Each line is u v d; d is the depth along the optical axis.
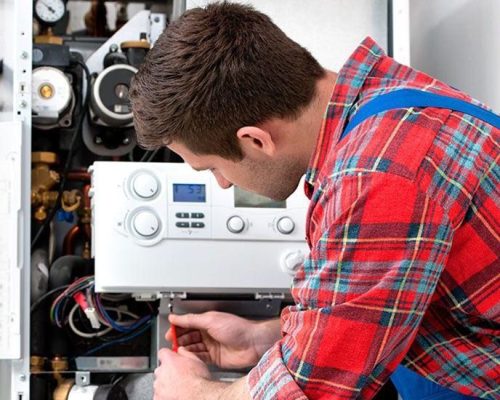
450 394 1.39
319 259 1.15
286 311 1.27
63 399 1.79
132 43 2.04
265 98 1.22
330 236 1.12
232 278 1.70
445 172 1.12
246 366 1.75
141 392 1.86
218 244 1.71
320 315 1.14
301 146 1.27
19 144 1.75
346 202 1.11
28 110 1.80
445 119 1.17
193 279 1.69
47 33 2.08
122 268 1.67
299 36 1.87
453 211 1.12
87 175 2.03
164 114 1.25
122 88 1.92
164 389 1.47
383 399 1.91
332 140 1.23
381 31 1.90
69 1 2.38
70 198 2.03
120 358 1.92
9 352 1.70
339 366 1.14
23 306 1.73
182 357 1.53
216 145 1.27
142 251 1.68
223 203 1.72
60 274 1.93
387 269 1.11
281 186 1.34
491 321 1.22
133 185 1.69
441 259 1.12
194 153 1.31
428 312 1.25
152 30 2.16
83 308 1.83
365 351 1.13
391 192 1.10
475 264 1.17
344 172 1.13
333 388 1.15
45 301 1.92
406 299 1.12
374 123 1.16
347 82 1.25
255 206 1.74
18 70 1.80
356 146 1.15
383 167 1.11
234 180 1.35
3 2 2.30
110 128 2.02
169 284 1.68
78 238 2.06
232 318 1.74
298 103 1.24
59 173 2.05
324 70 1.31
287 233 1.73
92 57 2.11
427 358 1.27
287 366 1.17
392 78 1.27
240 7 1.30
